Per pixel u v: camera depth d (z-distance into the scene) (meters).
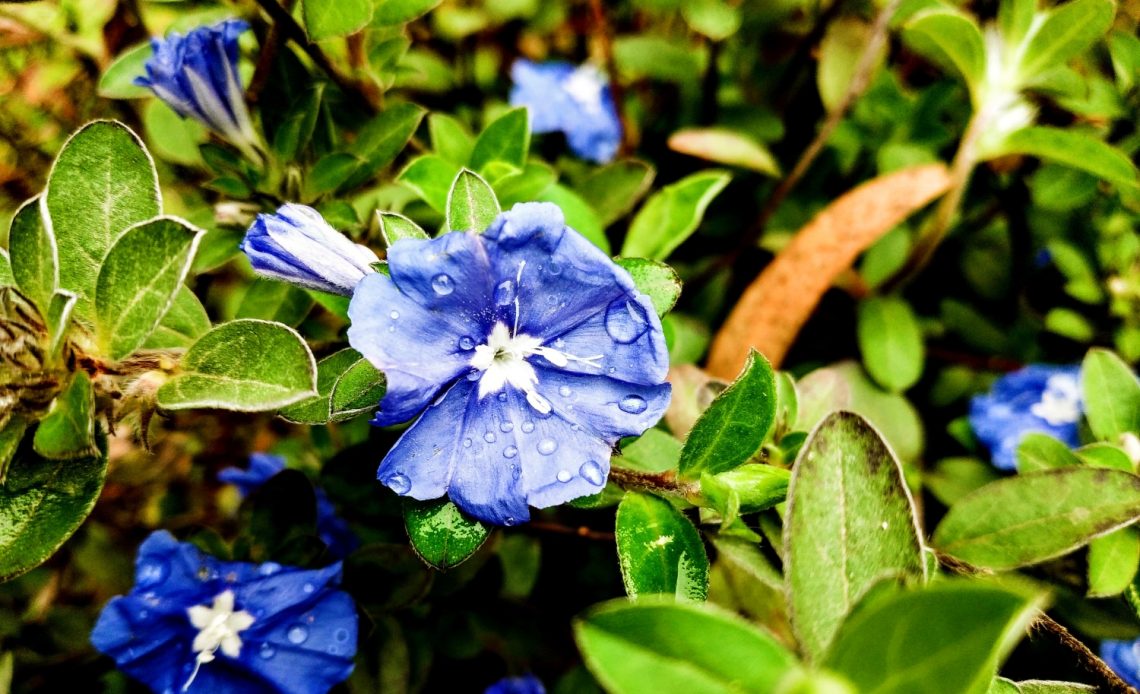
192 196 0.12
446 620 0.11
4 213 0.12
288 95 0.10
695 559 0.06
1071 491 0.07
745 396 0.06
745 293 0.11
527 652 0.11
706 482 0.06
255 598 0.08
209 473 0.14
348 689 0.09
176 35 0.09
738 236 0.13
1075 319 0.11
